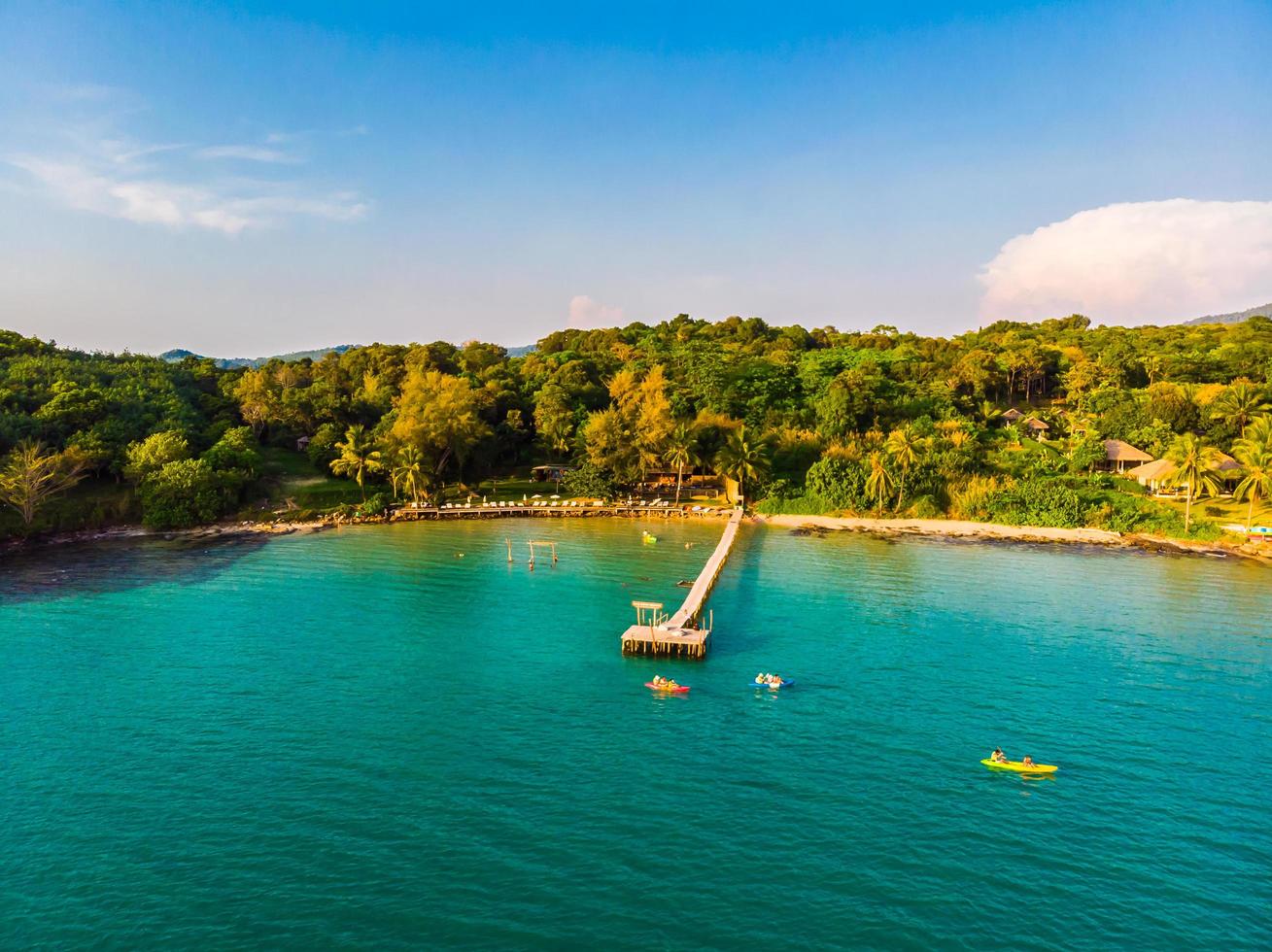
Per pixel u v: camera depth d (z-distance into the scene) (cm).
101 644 6562
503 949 3072
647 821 3966
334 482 14788
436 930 3175
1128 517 12344
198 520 12325
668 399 16875
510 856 3666
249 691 5591
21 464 10981
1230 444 15238
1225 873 3641
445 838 3797
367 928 3184
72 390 13375
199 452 13825
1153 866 3688
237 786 4269
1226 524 12075
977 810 4125
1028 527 12612
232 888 3425
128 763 4519
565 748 4750
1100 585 9006
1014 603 8150
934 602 8175
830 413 16875
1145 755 4769
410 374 16550
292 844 3744
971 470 14338
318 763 4534
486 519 13688
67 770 4425
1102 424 16838
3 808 4034
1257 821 4072
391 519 13288
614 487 15100
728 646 6712
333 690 5622
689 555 10631
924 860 3691
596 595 8394
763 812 4069
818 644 6769
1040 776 4491
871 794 4272
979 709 5409
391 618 7431
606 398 19100
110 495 12319
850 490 13750
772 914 3297
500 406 18475
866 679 5950
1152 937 3206
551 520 13712
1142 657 6500
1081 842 3859
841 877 3550
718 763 4591
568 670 6069
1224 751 4838
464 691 5638
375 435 15525
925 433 16325
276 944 3088
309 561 10019
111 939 3112
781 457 16288
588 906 3325
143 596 8119
